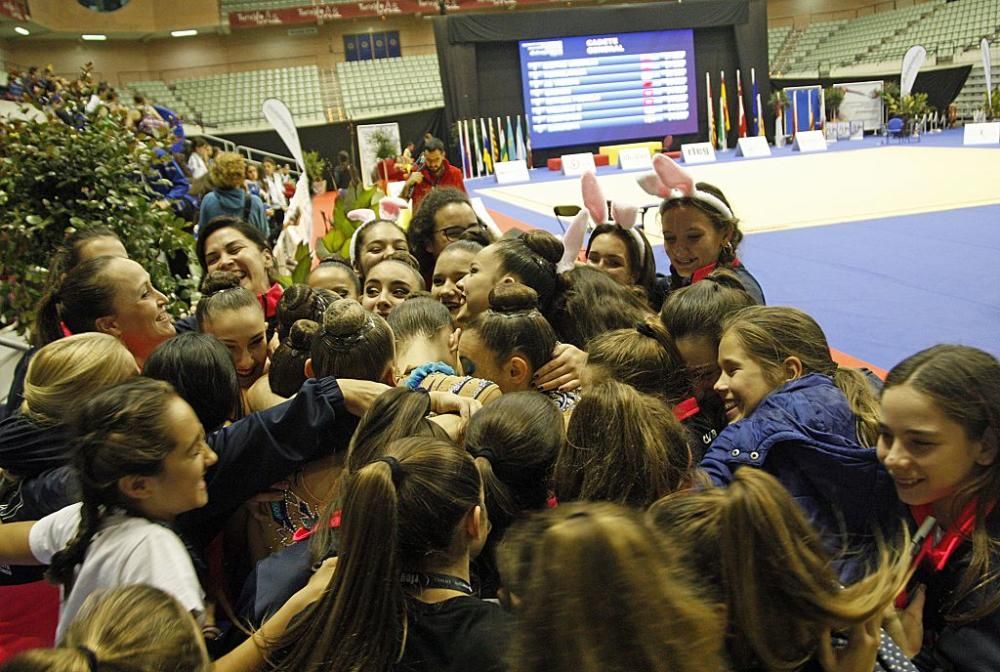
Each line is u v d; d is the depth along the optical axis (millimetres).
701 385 2078
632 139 22672
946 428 1342
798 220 10086
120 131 4176
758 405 1727
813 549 1141
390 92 26078
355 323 1892
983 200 10352
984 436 1348
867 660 1166
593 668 872
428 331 2338
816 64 28625
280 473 1678
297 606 1359
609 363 1979
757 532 1127
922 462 1367
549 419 1593
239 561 1871
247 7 25797
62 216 3895
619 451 1484
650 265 3328
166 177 6734
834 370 1793
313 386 1721
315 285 3082
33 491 1729
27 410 1790
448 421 1760
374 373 1892
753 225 9961
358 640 1204
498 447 1543
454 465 1301
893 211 10125
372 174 13750
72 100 4223
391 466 1274
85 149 3926
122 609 1054
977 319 5527
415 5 26172
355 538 1231
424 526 1255
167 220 4234
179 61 26375
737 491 1154
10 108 14359
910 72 21344
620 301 2609
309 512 1778
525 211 13695
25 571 1707
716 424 2096
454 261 2994
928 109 22500
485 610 1240
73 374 1775
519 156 22141
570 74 21906
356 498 1240
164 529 1481
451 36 20891
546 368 2090
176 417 1467
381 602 1212
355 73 26578
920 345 5117
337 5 25594
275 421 1677
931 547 1426
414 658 1209
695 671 897
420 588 1283
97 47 25078
